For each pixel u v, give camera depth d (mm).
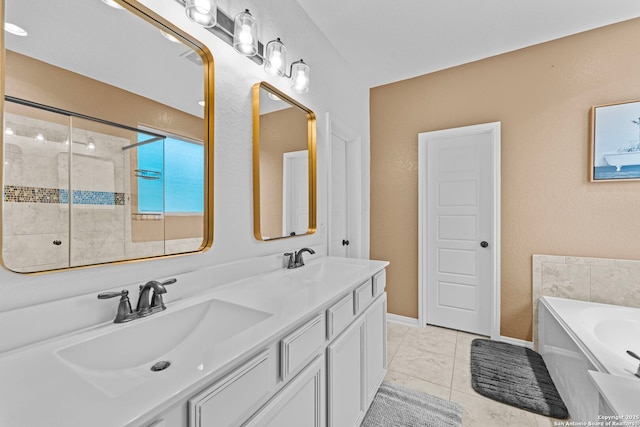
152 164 966
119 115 874
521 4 1818
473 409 1575
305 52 1869
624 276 1968
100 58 830
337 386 1137
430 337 2496
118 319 800
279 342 794
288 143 1686
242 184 1341
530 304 2289
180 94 1062
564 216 2174
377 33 2105
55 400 481
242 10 1332
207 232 1167
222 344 665
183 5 1065
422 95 2758
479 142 2537
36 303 698
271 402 754
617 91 2008
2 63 652
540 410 1549
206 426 552
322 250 2039
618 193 2010
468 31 2090
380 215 2975
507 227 2375
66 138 756
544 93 2244
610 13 1902
